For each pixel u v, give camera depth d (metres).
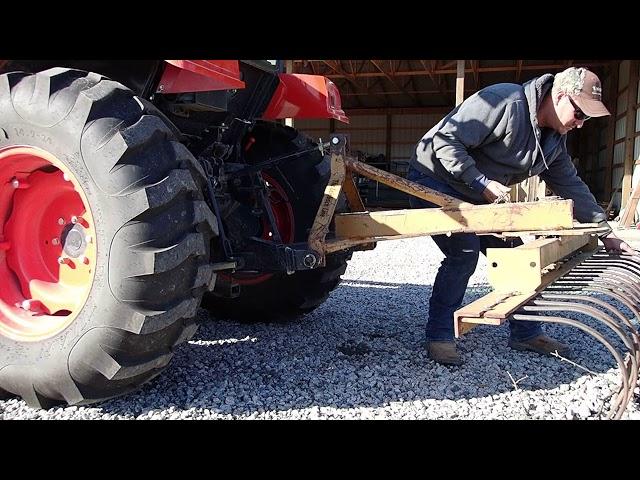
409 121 25.59
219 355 3.48
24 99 2.47
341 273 4.10
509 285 2.37
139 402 2.71
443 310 3.39
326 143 3.30
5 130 2.54
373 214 3.13
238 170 3.52
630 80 15.57
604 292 2.54
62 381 2.45
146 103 2.55
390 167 24.17
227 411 2.63
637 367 2.36
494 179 3.45
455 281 3.36
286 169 4.00
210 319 4.36
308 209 3.95
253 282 4.06
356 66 21.17
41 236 2.78
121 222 2.34
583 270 3.13
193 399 2.77
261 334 3.97
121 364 2.39
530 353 3.60
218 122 3.43
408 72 20.11
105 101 2.43
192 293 2.54
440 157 3.20
